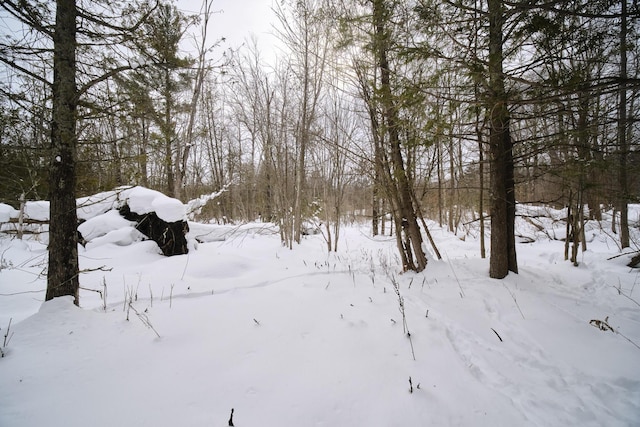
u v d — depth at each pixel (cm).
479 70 262
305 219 1041
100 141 341
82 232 688
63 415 185
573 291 409
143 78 362
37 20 301
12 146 314
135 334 294
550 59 295
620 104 338
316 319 331
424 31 302
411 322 318
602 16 204
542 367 243
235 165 1766
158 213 685
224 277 532
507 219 438
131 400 202
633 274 491
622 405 198
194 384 220
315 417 189
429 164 511
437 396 211
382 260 640
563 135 328
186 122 1016
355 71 474
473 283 418
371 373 236
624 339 278
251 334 297
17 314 348
